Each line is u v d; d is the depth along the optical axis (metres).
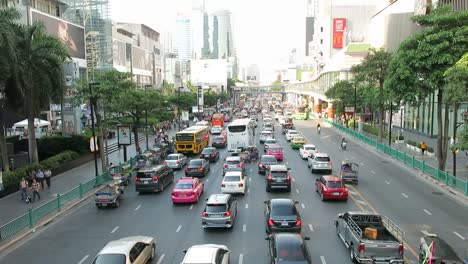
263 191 33.22
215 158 48.09
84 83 42.38
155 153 48.69
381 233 18.80
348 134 73.12
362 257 17.52
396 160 46.91
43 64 39.56
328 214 26.50
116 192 30.05
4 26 32.34
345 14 142.62
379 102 57.16
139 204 30.53
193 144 53.84
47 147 49.78
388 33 84.81
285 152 54.81
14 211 29.00
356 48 98.25
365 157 50.03
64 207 29.66
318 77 137.12
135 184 34.97
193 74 175.62
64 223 26.25
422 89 36.19
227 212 23.27
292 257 16.14
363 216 20.42
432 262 16.78
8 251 21.58
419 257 18.42
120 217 27.19
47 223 26.31
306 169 42.66
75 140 50.44
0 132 37.94
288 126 78.56
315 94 138.25
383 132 67.25
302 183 35.97
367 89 70.25
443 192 32.25
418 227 23.72
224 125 96.06
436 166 41.44
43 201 31.48
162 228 24.50
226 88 178.00
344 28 141.75
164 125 85.19
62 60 41.34
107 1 113.31
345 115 86.06
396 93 37.81
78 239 23.08
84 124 67.56
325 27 156.62
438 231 23.00
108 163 45.59
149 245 19.11
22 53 38.41
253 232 23.27
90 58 109.62
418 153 50.56
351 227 19.52
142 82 138.00
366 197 30.83
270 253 17.58
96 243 22.36
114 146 60.78
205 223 23.20
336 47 142.50
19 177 35.59
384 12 94.88
